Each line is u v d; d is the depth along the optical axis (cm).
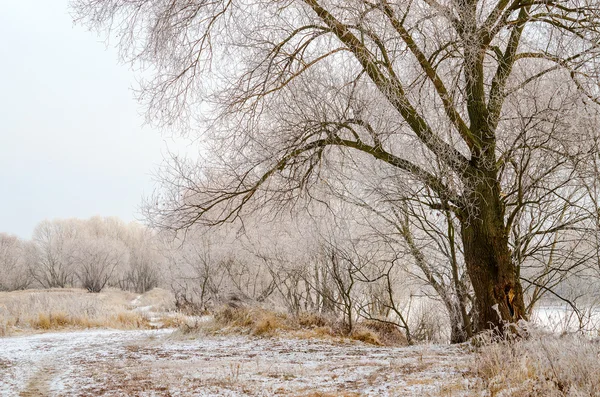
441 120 1055
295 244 1633
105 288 6262
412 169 1000
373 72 938
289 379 752
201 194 1130
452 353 880
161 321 2442
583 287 1337
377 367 800
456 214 996
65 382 827
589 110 898
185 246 2247
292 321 1533
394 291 1716
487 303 912
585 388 484
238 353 1152
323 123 1012
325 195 1289
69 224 7306
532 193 1066
